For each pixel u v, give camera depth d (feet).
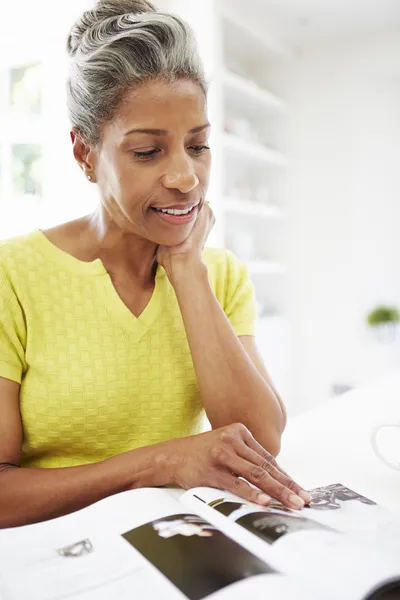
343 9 9.85
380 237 11.59
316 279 11.96
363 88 11.36
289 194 12.02
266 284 12.41
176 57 2.14
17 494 2.12
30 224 8.59
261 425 2.53
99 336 2.61
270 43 10.66
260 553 1.47
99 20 2.29
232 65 11.47
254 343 3.14
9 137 8.46
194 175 2.26
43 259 2.65
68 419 2.56
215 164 9.27
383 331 11.52
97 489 2.11
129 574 1.38
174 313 2.77
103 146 2.32
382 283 11.65
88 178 2.57
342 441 2.93
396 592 1.37
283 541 1.52
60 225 2.82
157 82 2.15
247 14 9.78
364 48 11.14
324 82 11.60
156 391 2.72
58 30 8.21
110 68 2.15
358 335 11.73
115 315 2.62
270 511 1.76
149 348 2.69
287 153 11.96
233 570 1.38
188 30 2.21
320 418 3.41
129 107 2.17
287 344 12.00
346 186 11.60
